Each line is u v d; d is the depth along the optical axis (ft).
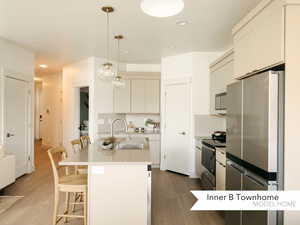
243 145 7.06
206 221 9.40
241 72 8.18
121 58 17.57
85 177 8.99
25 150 15.49
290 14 5.61
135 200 7.49
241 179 7.20
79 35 12.39
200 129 15.34
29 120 15.90
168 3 5.39
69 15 9.83
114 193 7.47
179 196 12.04
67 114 20.89
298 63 5.62
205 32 11.77
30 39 13.12
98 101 17.54
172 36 12.41
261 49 6.71
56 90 25.20
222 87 12.56
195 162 15.20
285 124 5.59
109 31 11.73
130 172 7.48
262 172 5.96
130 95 18.45
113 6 8.94
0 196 11.69
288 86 5.60
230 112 8.27
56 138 25.21
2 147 11.88
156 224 9.12
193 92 15.34
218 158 10.35
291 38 5.61
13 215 9.64
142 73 18.43
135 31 11.72
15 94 14.37
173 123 16.51
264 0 6.45
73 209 10.10
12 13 9.62
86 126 21.34
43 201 11.12
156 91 18.53
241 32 8.19
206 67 15.39
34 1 8.56
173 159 16.51
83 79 18.34
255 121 6.31
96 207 7.47
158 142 18.07
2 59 13.07
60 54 16.55
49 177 14.94
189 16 9.81
